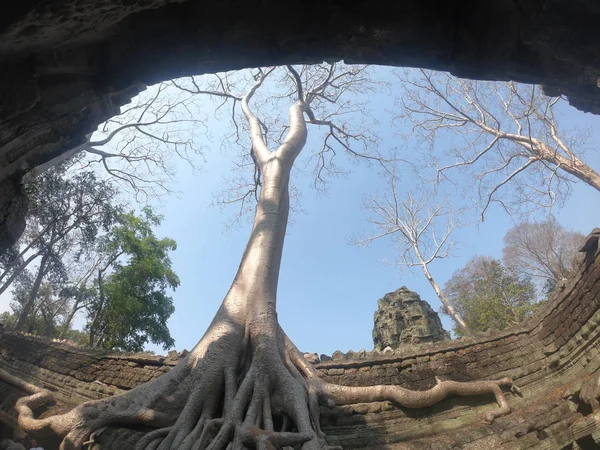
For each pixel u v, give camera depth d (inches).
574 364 298.4
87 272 653.9
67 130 149.1
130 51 132.7
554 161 499.2
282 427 257.8
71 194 531.8
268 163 443.5
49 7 103.2
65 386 332.2
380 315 538.0
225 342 287.9
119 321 602.2
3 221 152.3
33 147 146.6
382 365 323.6
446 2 122.6
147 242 663.1
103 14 111.2
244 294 323.6
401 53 128.6
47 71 129.0
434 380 312.5
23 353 362.0
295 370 294.0
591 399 261.0
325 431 279.0
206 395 263.4
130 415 255.8
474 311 816.9
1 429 299.6
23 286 632.4
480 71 127.3
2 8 102.7
